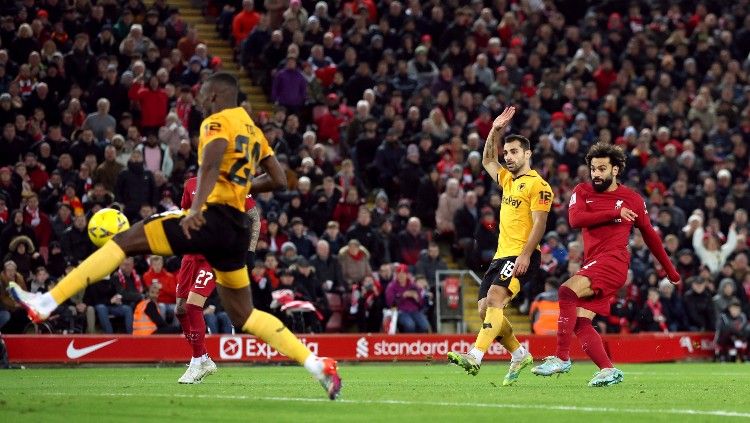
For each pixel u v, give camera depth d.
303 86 78.75
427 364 62.53
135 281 61.00
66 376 45.00
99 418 22.83
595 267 35.19
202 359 38.16
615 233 35.34
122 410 24.56
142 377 43.91
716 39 96.69
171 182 68.12
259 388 33.88
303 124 79.12
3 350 54.94
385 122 78.38
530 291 71.44
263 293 63.00
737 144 85.88
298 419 22.73
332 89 80.94
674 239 74.06
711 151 84.06
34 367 56.62
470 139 77.75
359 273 67.00
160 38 77.25
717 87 92.88
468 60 85.94
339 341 62.62
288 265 64.25
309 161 72.00
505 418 23.12
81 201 65.19
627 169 81.44
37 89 69.50
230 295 26.23
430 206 75.31
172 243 25.12
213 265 25.86
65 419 22.62
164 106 72.19
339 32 84.44
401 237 70.56
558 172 78.00
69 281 24.64
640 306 71.12
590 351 35.41
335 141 78.06
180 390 32.88
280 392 31.45
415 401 27.72
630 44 92.38
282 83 78.31
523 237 34.91
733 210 79.50
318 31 82.94
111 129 68.88
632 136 82.88
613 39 93.44
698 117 88.69
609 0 97.69
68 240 61.12
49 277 58.75
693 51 96.31
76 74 72.56
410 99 80.69
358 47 82.94
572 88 85.56
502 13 93.62
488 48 87.25
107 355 57.78
